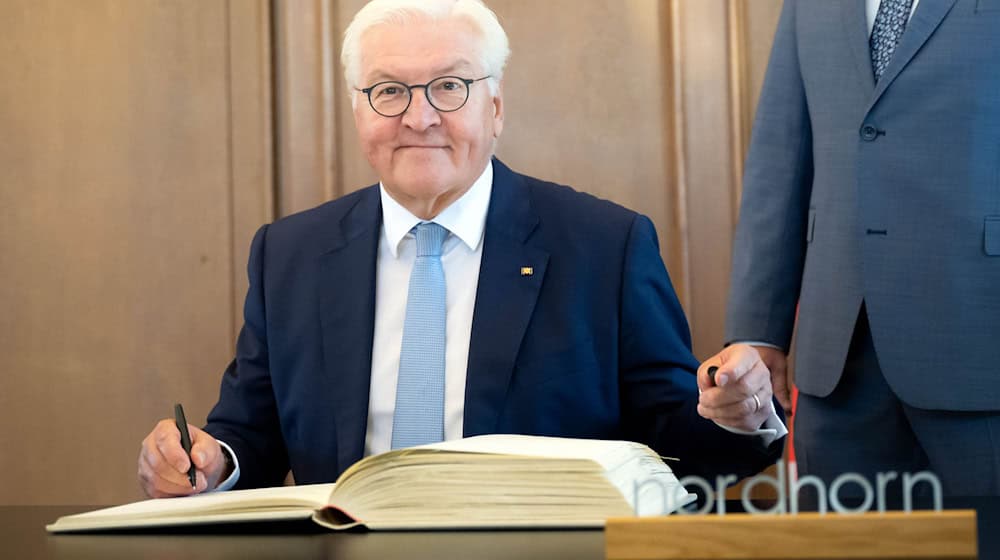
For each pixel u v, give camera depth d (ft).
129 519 3.68
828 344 6.30
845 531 2.31
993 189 5.92
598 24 8.89
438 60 5.61
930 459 6.06
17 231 9.07
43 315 9.04
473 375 5.45
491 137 5.82
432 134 5.58
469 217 5.76
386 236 5.84
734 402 4.36
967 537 2.28
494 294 5.60
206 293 8.90
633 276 5.71
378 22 5.68
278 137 8.89
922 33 6.03
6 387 9.05
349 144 8.86
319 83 8.84
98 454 8.98
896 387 6.00
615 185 8.86
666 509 2.86
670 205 8.87
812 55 6.54
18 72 9.09
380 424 5.56
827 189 6.39
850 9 6.40
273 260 6.02
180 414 4.71
